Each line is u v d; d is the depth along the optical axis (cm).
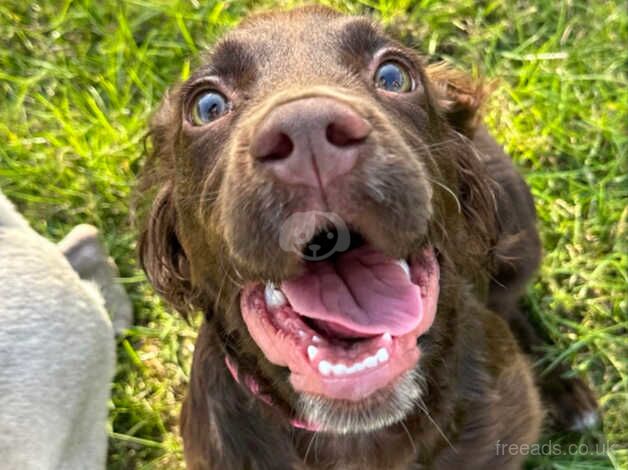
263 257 20
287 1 43
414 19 43
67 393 31
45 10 45
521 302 38
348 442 26
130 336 39
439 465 27
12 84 44
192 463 30
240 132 20
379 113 20
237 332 25
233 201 19
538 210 39
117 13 44
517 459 29
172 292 28
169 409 38
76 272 36
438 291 23
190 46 42
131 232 41
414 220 19
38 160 42
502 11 44
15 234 32
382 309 21
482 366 28
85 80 44
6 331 30
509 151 40
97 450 34
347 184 18
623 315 38
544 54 42
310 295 21
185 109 24
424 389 25
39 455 29
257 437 27
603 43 42
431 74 28
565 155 41
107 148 41
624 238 39
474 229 28
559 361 37
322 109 18
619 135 40
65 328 31
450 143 26
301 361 21
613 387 37
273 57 23
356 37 23
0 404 29
